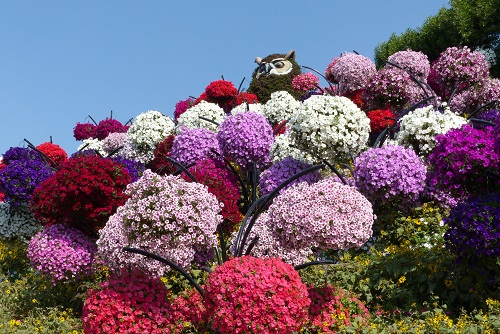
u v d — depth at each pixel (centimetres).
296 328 528
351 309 625
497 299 650
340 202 585
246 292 511
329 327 594
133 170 1022
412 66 1553
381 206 892
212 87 1792
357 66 1642
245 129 952
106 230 627
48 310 772
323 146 839
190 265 632
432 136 913
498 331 567
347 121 848
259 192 955
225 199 812
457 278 667
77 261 741
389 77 1421
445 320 602
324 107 859
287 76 2225
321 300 618
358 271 724
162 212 570
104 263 634
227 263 546
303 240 584
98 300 566
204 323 598
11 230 1037
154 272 590
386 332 587
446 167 722
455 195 741
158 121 1364
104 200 754
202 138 1088
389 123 1391
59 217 789
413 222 866
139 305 566
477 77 1480
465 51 1495
